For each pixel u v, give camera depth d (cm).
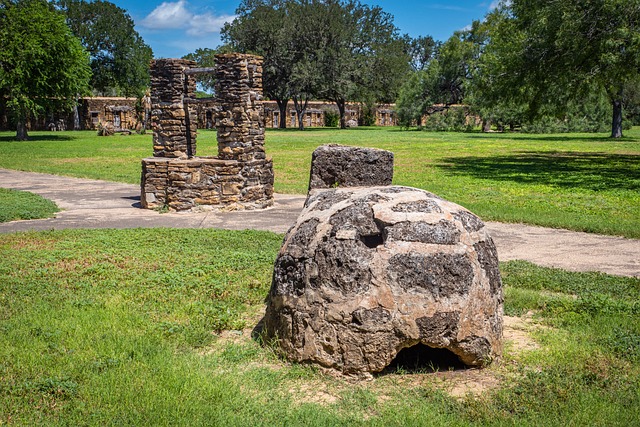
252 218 1334
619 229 1182
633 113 7300
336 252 486
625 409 425
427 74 7019
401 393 462
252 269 842
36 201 1509
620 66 2253
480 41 7000
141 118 6794
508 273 855
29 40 4428
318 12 6469
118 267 844
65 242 1009
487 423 410
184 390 452
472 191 1825
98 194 1717
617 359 527
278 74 6625
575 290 773
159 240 1041
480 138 5031
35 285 739
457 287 485
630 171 2402
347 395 454
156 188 1420
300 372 486
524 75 2553
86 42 7331
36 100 4706
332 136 5331
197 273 813
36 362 498
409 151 3588
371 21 7225
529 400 443
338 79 6581
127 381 464
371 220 503
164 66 1451
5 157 3103
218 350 548
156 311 649
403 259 480
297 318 504
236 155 1424
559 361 521
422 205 515
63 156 3209
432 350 537
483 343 497
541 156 3206
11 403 429
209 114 7212
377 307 473
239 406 435
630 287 785
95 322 600
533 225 1280
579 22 2189
